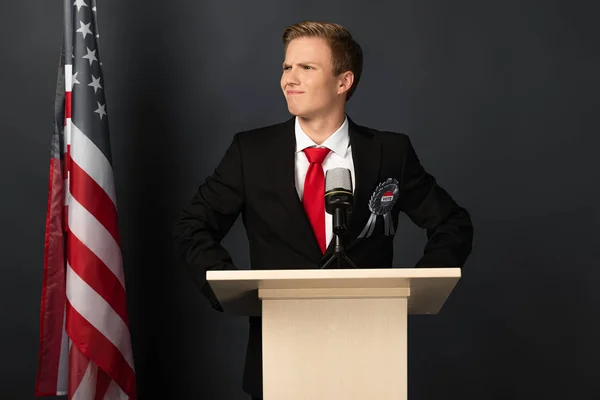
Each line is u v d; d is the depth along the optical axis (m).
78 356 5.12
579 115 6.74
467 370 6.48
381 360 2.81
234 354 6.45
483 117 6.72
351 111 6.71
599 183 6.67
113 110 6.65
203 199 4.03
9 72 6.61
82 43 5.55
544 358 6.51
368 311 2.83
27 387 6.31
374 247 3.91
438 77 6.75
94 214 5.29
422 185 4.19
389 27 6.79
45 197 6.49
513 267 6.58
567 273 6.59
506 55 6.79
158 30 6.75
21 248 6.44
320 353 2.81
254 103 6.69
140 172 6.60
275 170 3.93
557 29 6.81
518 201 6.65
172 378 6.41
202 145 6.64
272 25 6.77
